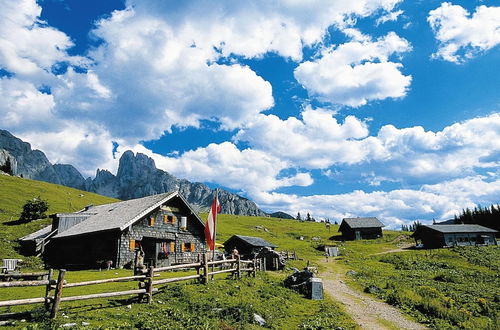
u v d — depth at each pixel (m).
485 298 27.22
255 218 151.62
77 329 10.40
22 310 12.38
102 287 18.36
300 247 79.19
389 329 16.78
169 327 11.84
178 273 26.67
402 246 87.81
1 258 39.19
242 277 23.30
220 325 12.98
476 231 83.25
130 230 34.94
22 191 88.00
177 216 40.31
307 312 18.20
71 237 39.44
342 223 108.38
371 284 31.08
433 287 32.69
